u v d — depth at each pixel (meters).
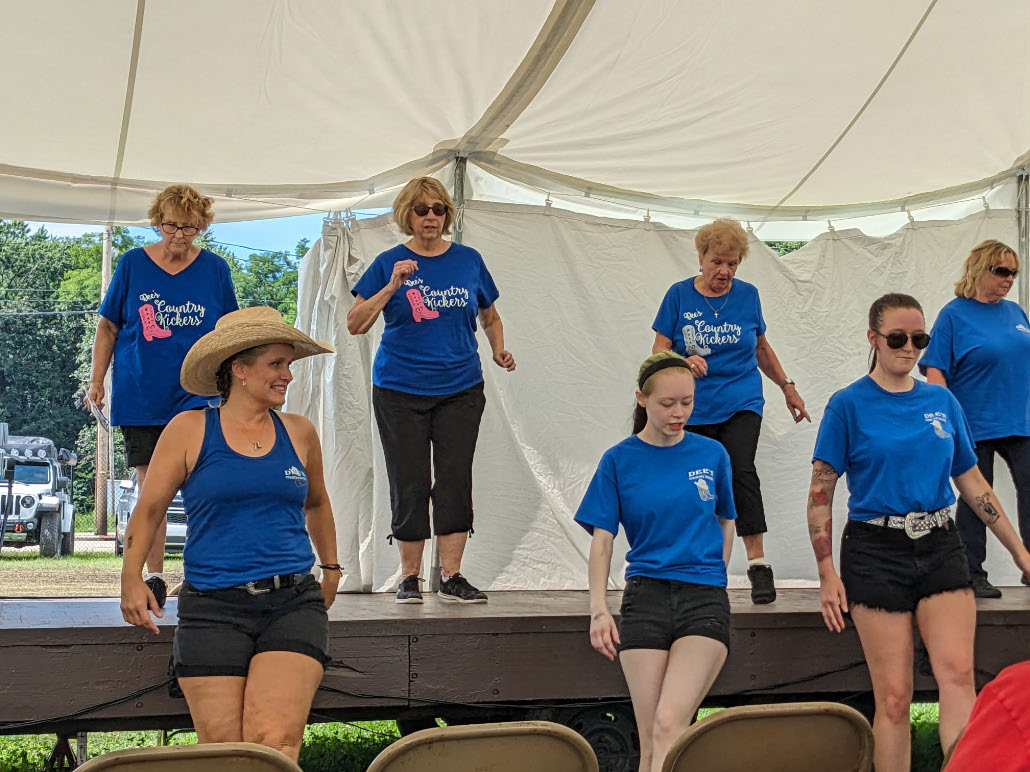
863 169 5.67
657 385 3.28
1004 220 5.93
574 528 5.39
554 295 5.52
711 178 5.70
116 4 3.75
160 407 3.98
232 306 4.18
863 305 5.91
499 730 2.18
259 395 2.90
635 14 4.16
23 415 25.86
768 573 4.27
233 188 5.23
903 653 3.35
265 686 2.71
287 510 2.91
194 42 4.00
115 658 3.43
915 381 3.54
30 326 26.55
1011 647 4.07
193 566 2.82
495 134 5.05
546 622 3.82
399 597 4.24
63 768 4.34
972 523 4.45
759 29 4.39
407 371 4.26
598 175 5.62
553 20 4.09
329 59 4.21
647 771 3.09
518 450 5.38
